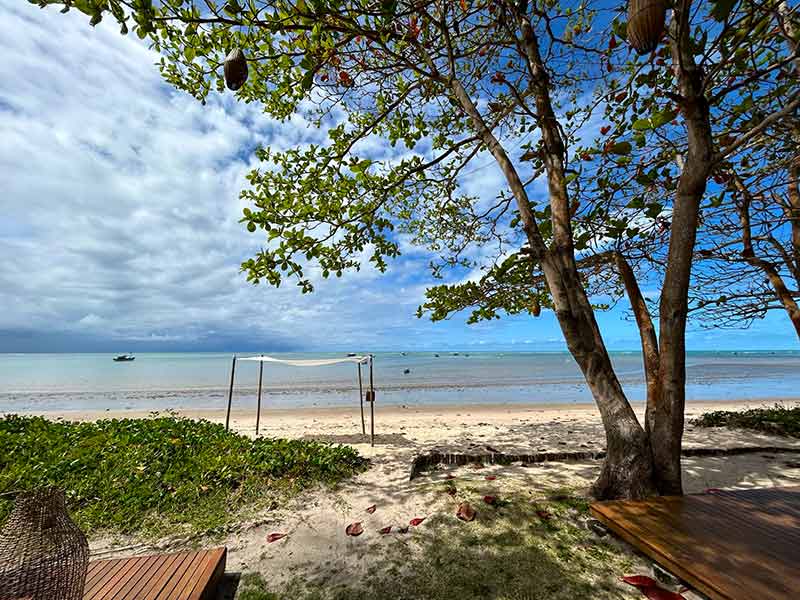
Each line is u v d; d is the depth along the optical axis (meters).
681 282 4.04
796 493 3.76
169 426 8.76
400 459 7.08
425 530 4.07
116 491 5.21
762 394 21.91
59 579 2.09
